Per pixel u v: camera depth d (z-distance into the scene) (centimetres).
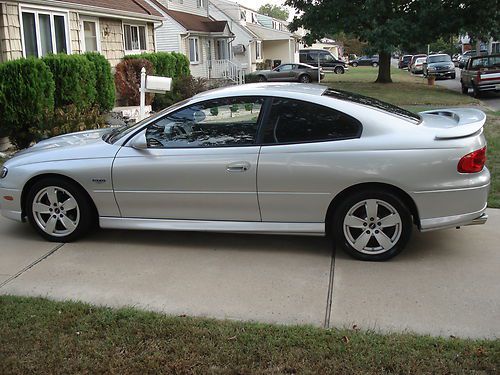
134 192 487
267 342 323
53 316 359
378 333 336
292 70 3359
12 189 515
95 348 320
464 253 470
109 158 489
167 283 421
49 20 1377
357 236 457
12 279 434
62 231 517
